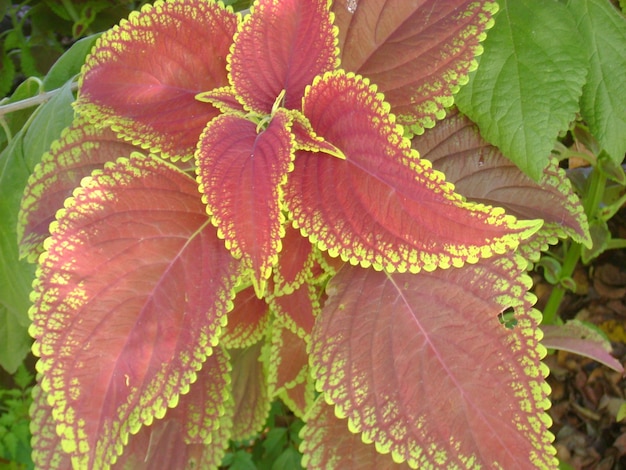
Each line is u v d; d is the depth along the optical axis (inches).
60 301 11.1
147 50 12.3
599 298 33.2
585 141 20.0
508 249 11.6
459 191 13.9
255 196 11.2
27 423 28.8
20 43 28.8
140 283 11.5
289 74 12.4
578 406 31.7
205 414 13.4
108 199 11.6
